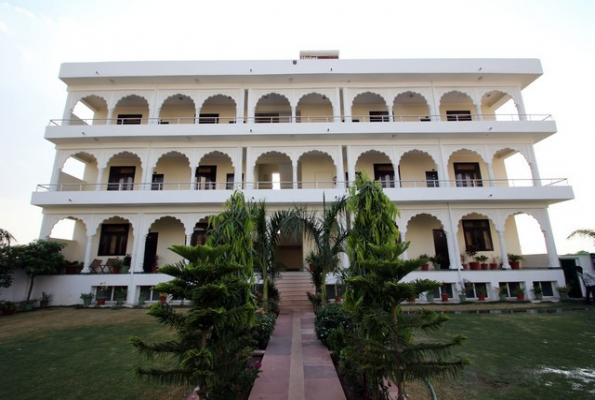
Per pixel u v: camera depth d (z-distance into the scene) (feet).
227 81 52.75
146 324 30.86
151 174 50.08
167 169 57.36
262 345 21.95
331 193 47.75
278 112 59.41
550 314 33.63
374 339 12.17
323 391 14.58
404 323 11.37
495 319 31.32
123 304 43.34
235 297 13.83
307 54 60.85
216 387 11.80
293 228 29.60
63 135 49.39
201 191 47.78
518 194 47.32
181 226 54.75
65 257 50.62
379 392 12.98
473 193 47.47
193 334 11.39
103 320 32.99
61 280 44.32
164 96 52.80
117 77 50.98
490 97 56.29
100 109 58.49
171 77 51.47
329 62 51.80
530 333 25.76
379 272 11.97
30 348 22.98
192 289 11.12
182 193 47.67
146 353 10.46
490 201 48.08
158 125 50.06
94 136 49.29
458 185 55.31
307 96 56.44
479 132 49.65
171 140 51.03
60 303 43.50
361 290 14.17
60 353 21.72
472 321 30.42
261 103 58.44
